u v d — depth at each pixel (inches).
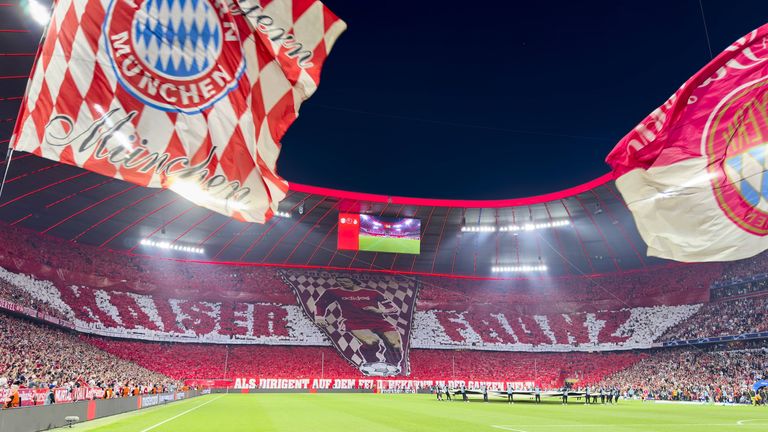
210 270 2679.6
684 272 2615.7
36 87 270.2
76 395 1005.8
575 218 2388.0
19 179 1704.0
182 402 1409.9
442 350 2623.0
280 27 316.2
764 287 2257.6
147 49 290.5
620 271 2800.2
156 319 2308.1
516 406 1348.4
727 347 2209.6
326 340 2511.1
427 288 2908.5
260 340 2410.2
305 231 2490.2
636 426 799.1
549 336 2689.5
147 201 2001.7
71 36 278.2
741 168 369.1
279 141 320.2
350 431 668.1
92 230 2197.3
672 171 385.4
